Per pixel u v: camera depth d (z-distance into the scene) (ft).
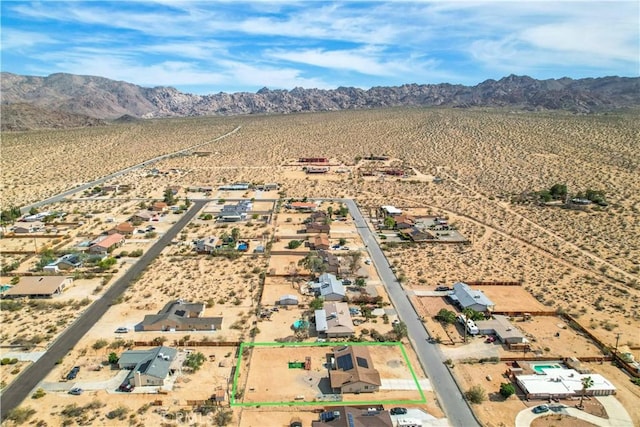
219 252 364.99
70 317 270.46
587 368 225.97
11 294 292.61
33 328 258.98
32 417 191.31
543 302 289.53
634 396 207.31
